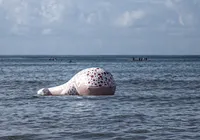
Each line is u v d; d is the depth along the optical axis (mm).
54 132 21078
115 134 20656
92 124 23172
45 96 36094
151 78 69562
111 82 35938
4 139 19625
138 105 31062
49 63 188875
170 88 47562
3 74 83812
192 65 157625
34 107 29766
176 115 26281
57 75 80875
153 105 31203
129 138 19875
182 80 63781
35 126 22609
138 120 24391
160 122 23766
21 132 21031
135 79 66438
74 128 22078
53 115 26156
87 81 35562
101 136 20266
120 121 24078
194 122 23766
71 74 85375
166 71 100625
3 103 32188
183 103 32625
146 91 43094
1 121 24078
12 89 45906
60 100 33281
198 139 19609
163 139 19656
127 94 38906
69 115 26172
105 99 33969
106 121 24078
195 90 44938
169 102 33188
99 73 35844
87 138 19859
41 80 63812
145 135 20438
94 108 29156
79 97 34875
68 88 36312
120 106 30328
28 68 122250
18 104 31500
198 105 31375
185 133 20844
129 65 158625
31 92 41750
